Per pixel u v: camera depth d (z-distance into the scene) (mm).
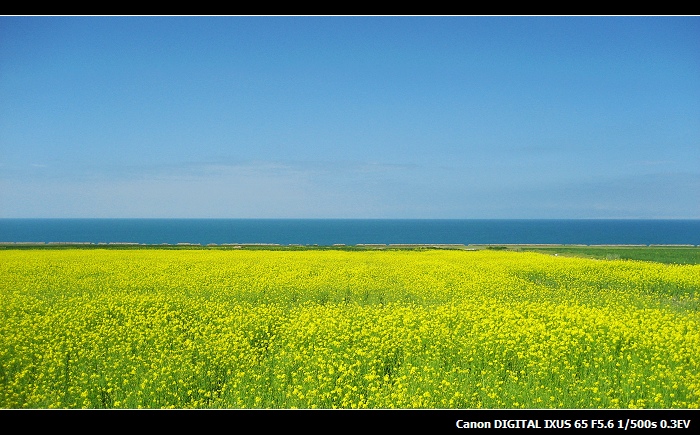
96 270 27922
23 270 27531
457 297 19953
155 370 10469
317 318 14969
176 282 22922
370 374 10227
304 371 10586
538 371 10375
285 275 25969
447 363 11359
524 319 14977
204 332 13453
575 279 25969
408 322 14492
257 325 14531
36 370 10703
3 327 13719
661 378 9945
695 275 25531
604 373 10344
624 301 19344
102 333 13570
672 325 14391
